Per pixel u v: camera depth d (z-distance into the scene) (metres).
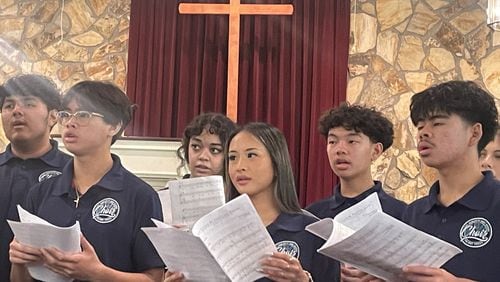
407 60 5.20
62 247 1.71
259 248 1.68
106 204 1.92
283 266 1.67
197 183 1.97
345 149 2.49
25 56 5.54
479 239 1.66
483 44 5.14
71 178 1.99
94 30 5.51
